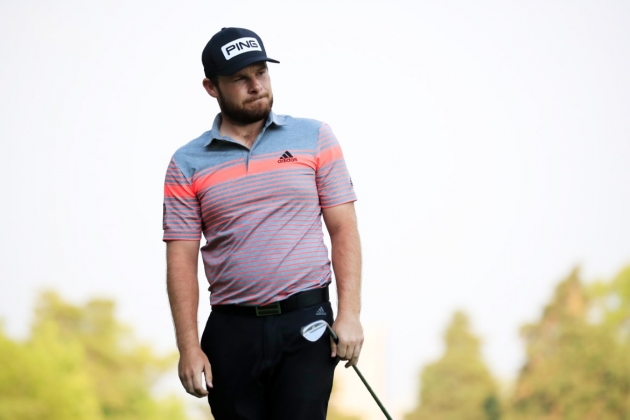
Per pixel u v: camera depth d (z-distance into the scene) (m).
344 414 45.75
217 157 7.46
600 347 58.72
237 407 7.42
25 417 49.91
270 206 7.34
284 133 7.50
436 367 61.28
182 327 7.52
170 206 7.61
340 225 7.55
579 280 66.88
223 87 7.35
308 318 7.29
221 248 7.44
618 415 55.84
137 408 55.09
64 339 57.62
